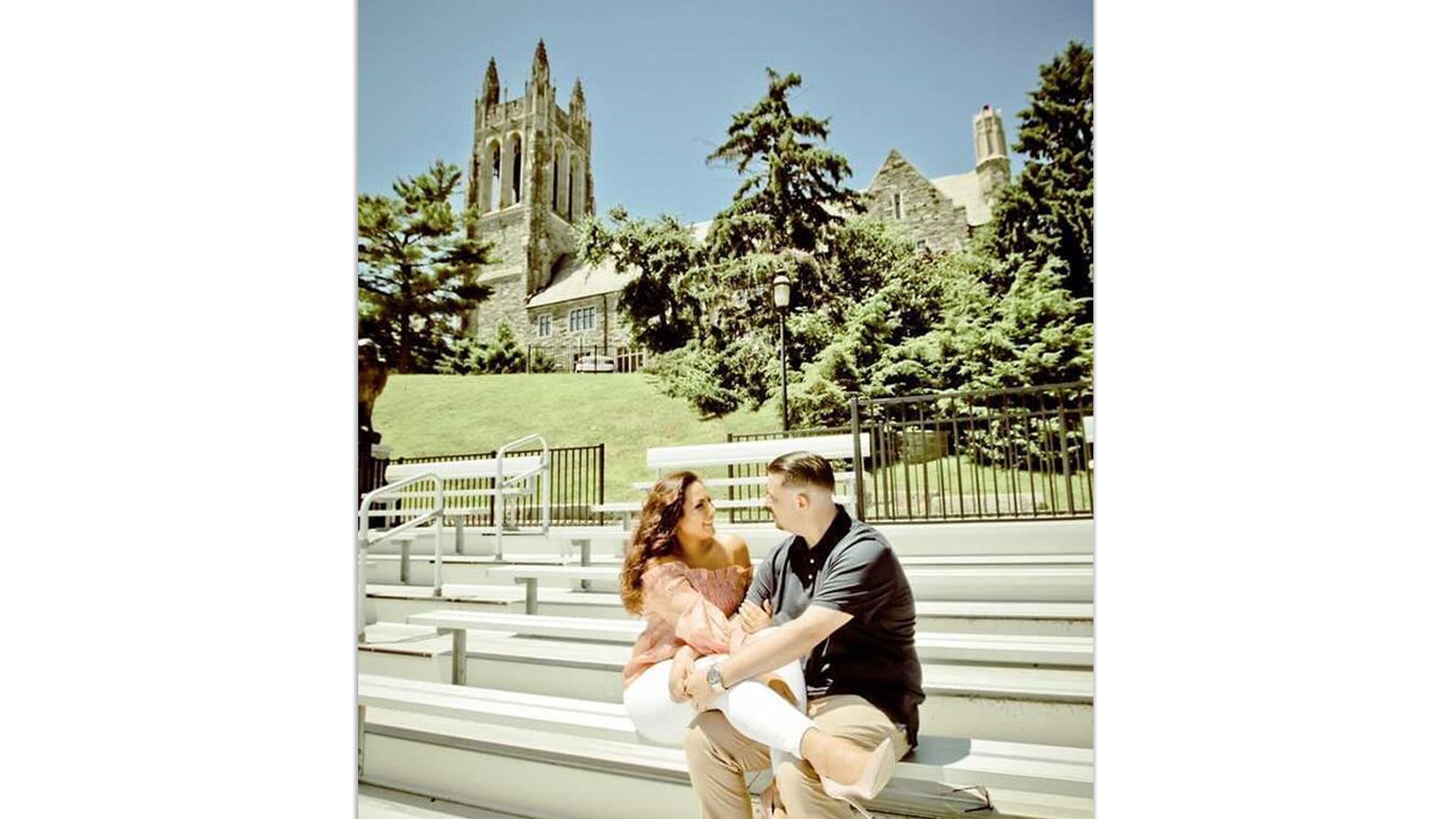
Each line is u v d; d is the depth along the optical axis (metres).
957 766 1.90
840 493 4.42
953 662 2.60
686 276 16.69
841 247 15.00
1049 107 12.31
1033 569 3.22
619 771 2.39
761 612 2.11
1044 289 13.23
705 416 15.94
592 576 3.60
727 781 1.91
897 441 5.89
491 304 20.89
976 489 4.05
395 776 2.85
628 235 16.92
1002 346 13.55
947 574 3.15
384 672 3.38
